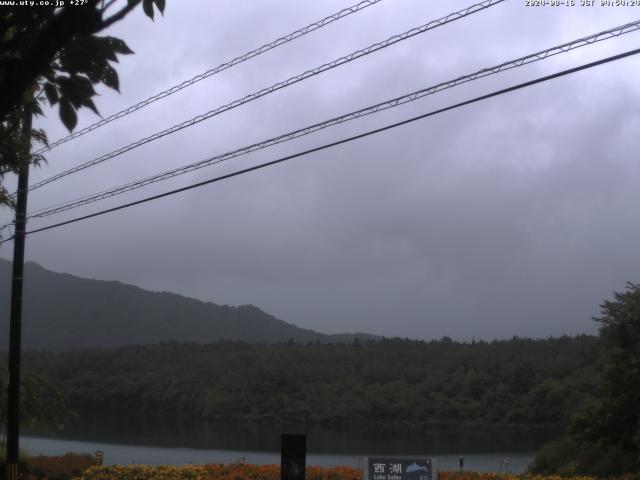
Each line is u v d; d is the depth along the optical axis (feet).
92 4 10.02
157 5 10.93
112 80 11.12
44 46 10.02
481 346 298.97
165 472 59.93
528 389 252.83
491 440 208.74
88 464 70.08
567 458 90.33
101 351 373.61
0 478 61.52
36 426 66.08
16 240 53.62
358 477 55.67
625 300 86.17
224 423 278.05
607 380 90.38
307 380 293.23
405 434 230.89
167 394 314.96
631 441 82.58
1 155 17.04
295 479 38.34
